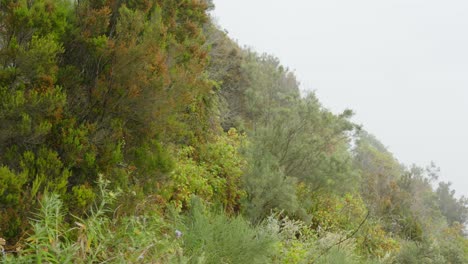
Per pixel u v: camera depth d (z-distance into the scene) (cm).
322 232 815
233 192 788
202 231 483
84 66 463
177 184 632
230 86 1402
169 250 407
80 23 454
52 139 403
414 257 999
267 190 785
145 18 546
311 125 905
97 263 348
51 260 303
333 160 905
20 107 366
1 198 335
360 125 916
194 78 581
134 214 448
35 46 373
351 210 1136
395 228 1381
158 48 471
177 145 761
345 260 691
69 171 418
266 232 552
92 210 397
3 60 370
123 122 466
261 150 856
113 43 444
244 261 487
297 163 895
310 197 943
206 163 805
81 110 445
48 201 328
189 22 716
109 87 448
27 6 402
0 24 381
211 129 959
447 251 1062
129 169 479
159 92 462
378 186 1522
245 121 1364
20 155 373
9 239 343
